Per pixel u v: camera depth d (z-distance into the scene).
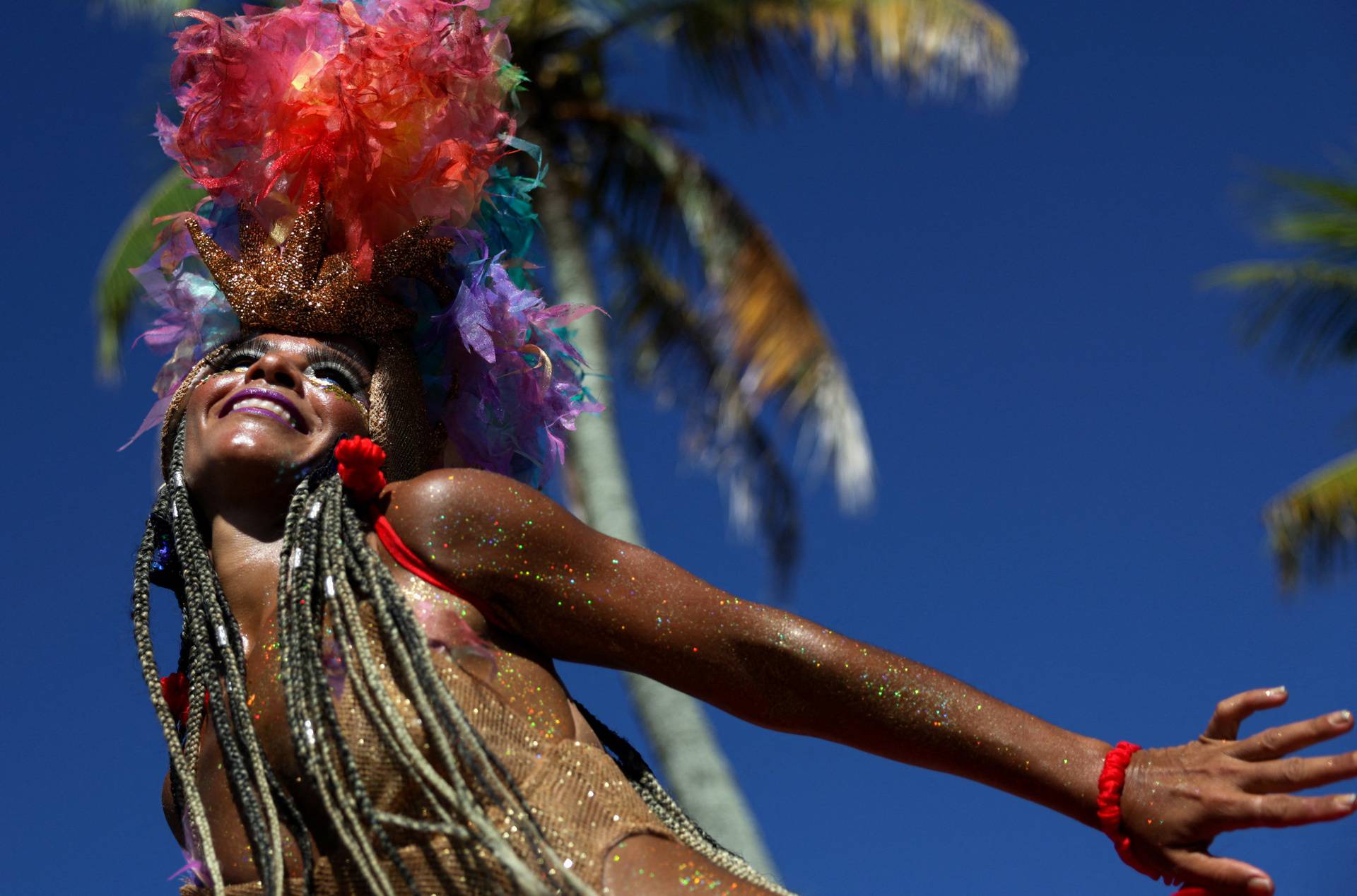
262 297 2.88
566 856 2.30
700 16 13.49
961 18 13.14
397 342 2.93
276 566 2.68
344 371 2.85
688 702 11.30
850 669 2.51
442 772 2.36
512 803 2.31
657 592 2.58
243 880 2.46
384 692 2.37
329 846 2.39
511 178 3.17
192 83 3.00
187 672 2.78
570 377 3.14
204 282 3.05
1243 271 13.50
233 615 2.65
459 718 2.32
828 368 13.13
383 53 2.96
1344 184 12.91
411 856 2.31
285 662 2.42
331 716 2.36
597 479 12.19
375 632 2.48
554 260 13.05
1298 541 13.91
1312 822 2.30
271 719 2.47
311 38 3.02
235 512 2.74
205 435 2.76
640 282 13.70
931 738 2.49
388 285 2.95
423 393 2.96
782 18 13.36
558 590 2.57
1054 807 2.48
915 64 13.22
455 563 2.56
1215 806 2.36
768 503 13.51
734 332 13.28
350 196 2.94
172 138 3.01
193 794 2.42
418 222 2.94
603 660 2.62
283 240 2.92
